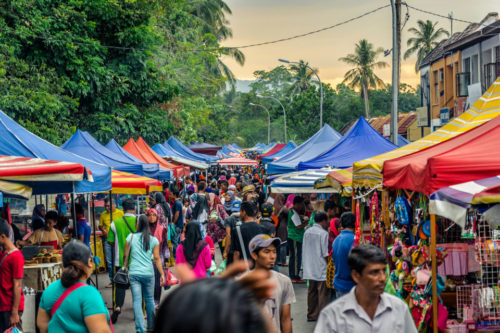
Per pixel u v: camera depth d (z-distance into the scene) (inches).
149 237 334.3
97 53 940.6
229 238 401.7
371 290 139.9
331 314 143.8
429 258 269.6
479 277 279.7
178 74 1350.9
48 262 311.6
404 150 373.7
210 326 29.9
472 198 211.5
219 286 32.0
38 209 473.1
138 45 1013.2
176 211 630.5
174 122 1306.6
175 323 30.6
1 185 280.4
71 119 887.7
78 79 885.2
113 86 962.7
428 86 1321.4
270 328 31.2
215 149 1498.5
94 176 370.0
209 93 1822.1
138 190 521.3
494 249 242.7
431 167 242.7
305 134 2792.8
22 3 807.1
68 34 861.8
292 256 503.8
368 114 2930.6
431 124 1272.1
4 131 355.9
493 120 301.3
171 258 564.1
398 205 321.7
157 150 1000.9
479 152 250.8
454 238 296.5
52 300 173.3
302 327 360.5
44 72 818.8
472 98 1034.1
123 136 1015.0
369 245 142.9
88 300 170.9
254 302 31.9
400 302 143.9
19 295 242.1
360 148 636.7
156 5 1133.7
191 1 1892.2
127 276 330.6
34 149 368.2
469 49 1064.2
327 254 364.8
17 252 244.1
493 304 240.8
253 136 4303.6
